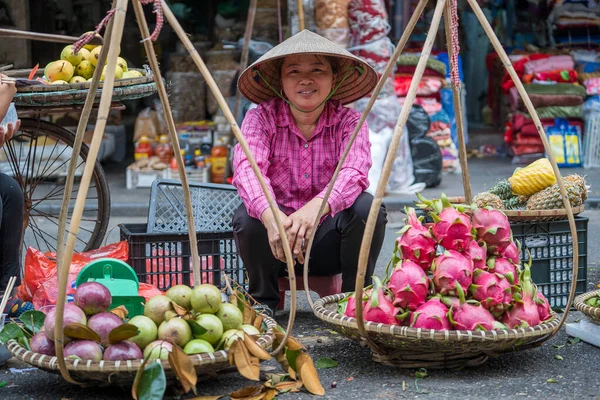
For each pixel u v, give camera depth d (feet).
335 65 11.98
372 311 9.43
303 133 11.94
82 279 9.82
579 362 10.17
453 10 9.55
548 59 30.68
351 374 9.82
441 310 9.23
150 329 8.75
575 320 12.27
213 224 13.91
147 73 13.69
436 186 26.78
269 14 30.76
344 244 11.55
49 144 26.76
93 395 9.02
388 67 9.39
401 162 25.80
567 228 12.84
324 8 23.66
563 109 30.01
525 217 12.47
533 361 10.21
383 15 24.13
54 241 20.25
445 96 30.27
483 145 34.17
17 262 12.50
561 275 12.88
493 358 10.34
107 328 8.64
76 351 8.39
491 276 9.54
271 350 10.01
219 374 9.51
